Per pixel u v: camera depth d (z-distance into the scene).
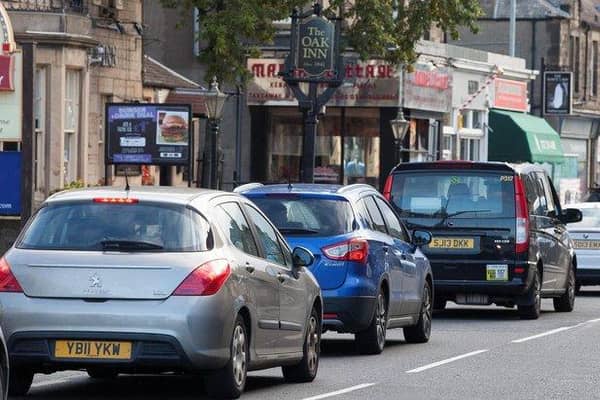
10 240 70.25
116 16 90.31
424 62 119.56
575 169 168.00
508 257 57.41
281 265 35.81
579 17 167.38
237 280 32.25
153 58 117.31
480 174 57.72
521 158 141.25
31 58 67.12
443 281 57.69
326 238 42.91
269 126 117.69
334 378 38.38
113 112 79.38
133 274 31.33
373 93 113.12
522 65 147.75
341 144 116.25
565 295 65.50
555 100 156.38
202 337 31.14
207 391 32.47
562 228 65.12
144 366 31.31
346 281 42.69
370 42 92.62
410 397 34.56
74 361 31.22
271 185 44.81
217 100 84.56
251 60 115.19
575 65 167.62
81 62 82.94
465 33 162.38
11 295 31.50
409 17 94.75
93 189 33.44
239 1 87.31
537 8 162.25
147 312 31.05
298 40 80.44
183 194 33.09
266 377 38.62
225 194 34.41
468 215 57.53
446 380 38.09
